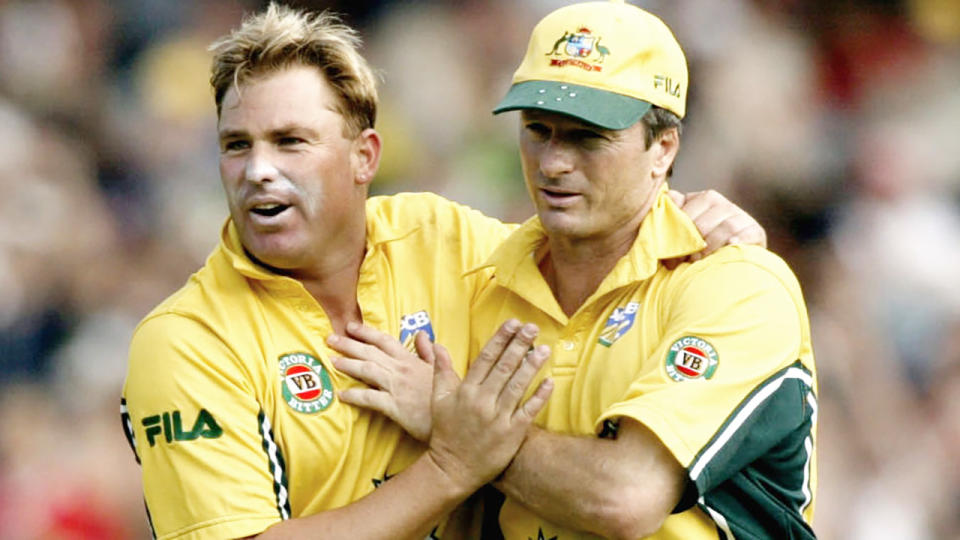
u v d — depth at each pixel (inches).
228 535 607.8
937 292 1662.2
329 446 631.2
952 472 1514.5
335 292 651.5
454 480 609.3
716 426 594.6
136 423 629.9
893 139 1808.6
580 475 596.1
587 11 631.8
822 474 1450.5
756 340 611.2
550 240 648.4
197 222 1758.1
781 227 1704.0
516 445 609.6
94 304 1668.3
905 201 1753.2
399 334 660.1
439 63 1795.0
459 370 661.3
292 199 619.2
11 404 1561.3
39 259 1679.4
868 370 1563.7
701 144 1720.0
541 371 642.2
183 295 645.9
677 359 605.9
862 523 1453.0
